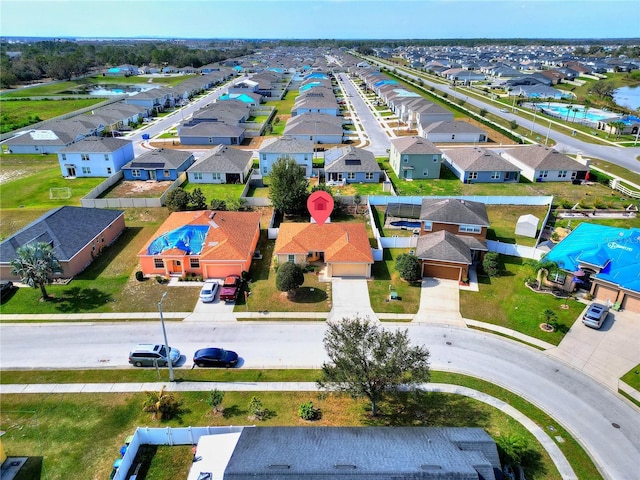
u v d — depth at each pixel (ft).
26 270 127.24
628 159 274.57
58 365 109.40
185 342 117.80
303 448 76.02
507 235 177.88
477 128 312.29
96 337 119.65
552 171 237.66
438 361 110.73
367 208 200.95
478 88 542.98
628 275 132.46
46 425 91.61
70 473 80.94
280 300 136.05
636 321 126.52
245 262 145.07
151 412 94.53
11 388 101.76
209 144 308.40
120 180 239.50
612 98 467.52
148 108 403.13
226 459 78.07
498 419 93.30
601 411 96.22
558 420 93.61
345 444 77.30
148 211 199.11
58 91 542.98
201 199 193.98
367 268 147.23
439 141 311.27
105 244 167.22
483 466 70.90
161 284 144.56
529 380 104.94
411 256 145.59
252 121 373.61
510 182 237.86
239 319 127.44
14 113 402.52
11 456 84.53
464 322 126.62
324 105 382.42
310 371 107.65
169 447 85.97
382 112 414.62
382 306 133.59
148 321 126.52
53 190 224.74
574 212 199.21
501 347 116.37
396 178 244.22
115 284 144.25
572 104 433.89
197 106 449.48
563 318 127.95
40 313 129.49
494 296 138.92
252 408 93.81
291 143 242.58
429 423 92.07
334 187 228.63
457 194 220.02
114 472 80.12
